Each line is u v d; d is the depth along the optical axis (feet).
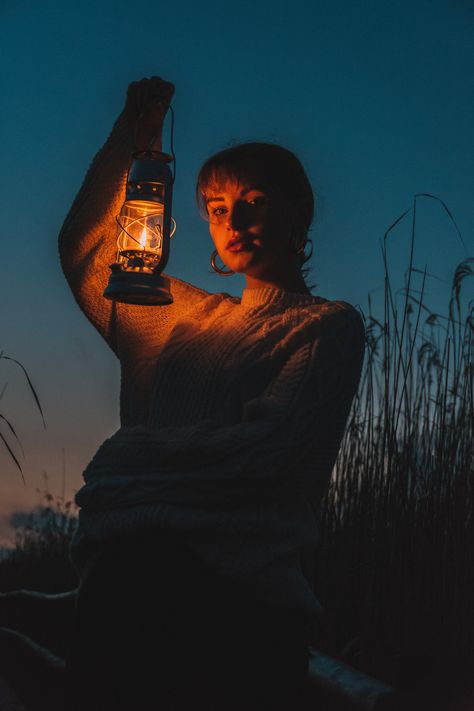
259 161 5.09
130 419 5.63
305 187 5.25
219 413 4.71
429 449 9.61
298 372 4.54
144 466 4.57
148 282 5.20
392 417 9.78
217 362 4.82
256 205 5.09
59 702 9.91
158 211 5.44
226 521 4.36
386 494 9.41
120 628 4.37
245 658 4.33
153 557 4.39
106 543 4.51
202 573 4.35
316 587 9.48
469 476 9.12
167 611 4.33
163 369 5.03
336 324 4.74
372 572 9.09
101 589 4.47
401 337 10.05
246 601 4.38
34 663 11.03
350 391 4.71
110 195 5.68
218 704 4.26
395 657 6.08
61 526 17.26
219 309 5.23
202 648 4.29
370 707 5.94
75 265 5.77
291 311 4.91
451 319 10.11
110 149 5.72
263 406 4.42
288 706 4.43
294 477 4.46
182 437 4.51
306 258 5.65
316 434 4.47
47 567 16.39
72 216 5.73
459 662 5.99
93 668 4.41
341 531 9.64
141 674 4.29
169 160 5.50
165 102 5.63
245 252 5.14
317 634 9.38
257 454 4.31
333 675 6.55
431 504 9.11
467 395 9.58
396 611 8.83
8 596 13.41
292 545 4.52
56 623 11.09
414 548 9.00
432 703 5.90
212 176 5.14
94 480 4.69
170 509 4.37
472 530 8.88
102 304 5.83
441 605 8.71
